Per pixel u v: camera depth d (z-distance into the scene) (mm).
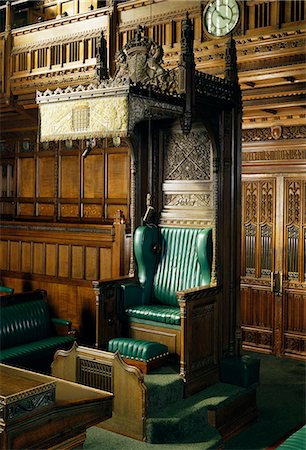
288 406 6020
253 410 5648
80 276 7363
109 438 4867
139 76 5770
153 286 6297
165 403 5062
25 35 8320
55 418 3811
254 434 5316
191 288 5504
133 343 5402
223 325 5871
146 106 5070
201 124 6082
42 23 8086
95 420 4105
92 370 5133
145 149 6430
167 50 6902
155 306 6074
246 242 8164
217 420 5137
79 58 7793
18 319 6332
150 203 6203
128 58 5902
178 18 6832
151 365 5340
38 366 6109
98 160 8664
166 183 6406
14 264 8164
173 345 5605
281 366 7422
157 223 6461
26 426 3613
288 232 7805
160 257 6344
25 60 8367
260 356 7895
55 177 9203
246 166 8078
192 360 5348
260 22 6184
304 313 7707
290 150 7691
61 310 7590
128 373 4887
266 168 7914
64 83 7914
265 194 7969
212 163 6008
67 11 9539
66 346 6445
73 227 7391
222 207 5887
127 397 4898
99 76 6102
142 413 4797
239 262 6074
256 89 6625
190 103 5301
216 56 6469
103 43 6121
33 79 8234
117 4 7367
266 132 7867
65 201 9094
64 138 5414
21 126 9477
